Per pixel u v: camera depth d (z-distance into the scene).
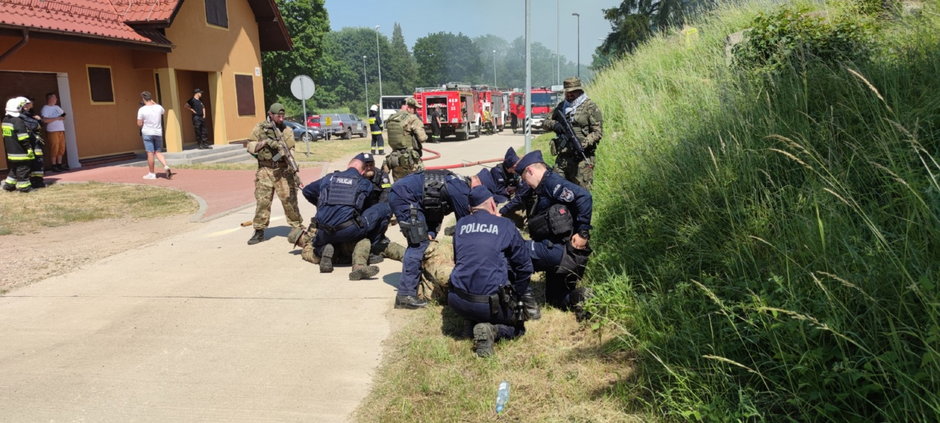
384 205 6.59
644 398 3.45
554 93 33.75
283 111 7.50
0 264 6.84
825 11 8.16
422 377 3.96
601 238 5.85
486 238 4.39
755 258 4.12
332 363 4.24
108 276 6.37
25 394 3.86
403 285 5.30
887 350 2.94
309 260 6.79
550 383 3.78
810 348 3.16
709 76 8.95
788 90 5.81
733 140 5.49
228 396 3.80
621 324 4.31
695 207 5.13
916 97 4.71
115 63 16.47
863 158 4.17
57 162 14.28
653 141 7.48
